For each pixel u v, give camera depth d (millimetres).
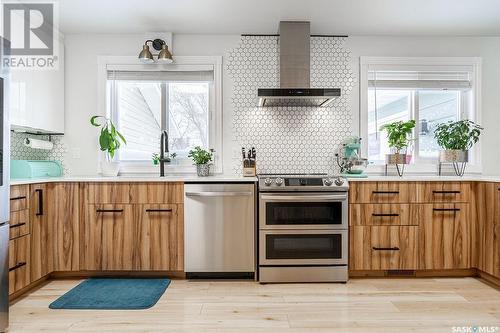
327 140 3400
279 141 3391
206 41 3377
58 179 2734
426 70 3414
